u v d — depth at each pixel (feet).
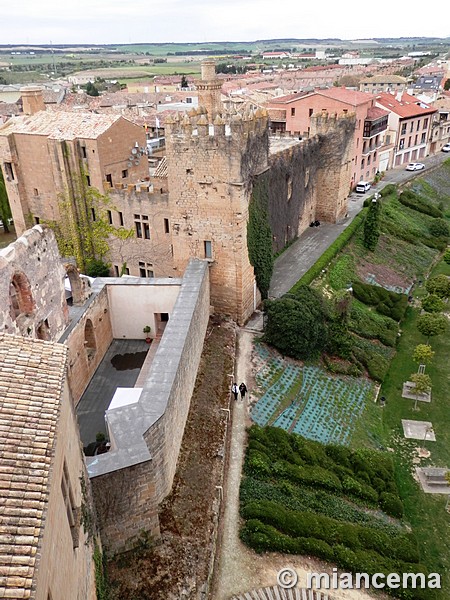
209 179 127.24
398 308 170.30
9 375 49.03
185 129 124.16
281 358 129.18
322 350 139.33
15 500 36.68
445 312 171.12
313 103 260.21
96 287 124.57
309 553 78.89
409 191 275.80
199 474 86.38
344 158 210.18
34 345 55.21
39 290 93.09
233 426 103.71
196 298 111.34
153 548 72.59
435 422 122.11
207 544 74.74
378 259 200.44
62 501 45.01
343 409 120.78
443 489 102.68
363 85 528.22
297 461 98.27
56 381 50.34
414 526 93.66
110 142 161.27
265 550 78.13
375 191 265.54
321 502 91.40
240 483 89.76
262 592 72.18
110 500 67.00
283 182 176.55
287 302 131.23
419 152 347.15
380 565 78.74
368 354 143.43
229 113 143.13
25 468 39.47
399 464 109.09
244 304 139.33
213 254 135.54
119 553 70.49
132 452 68.03
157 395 78.38
